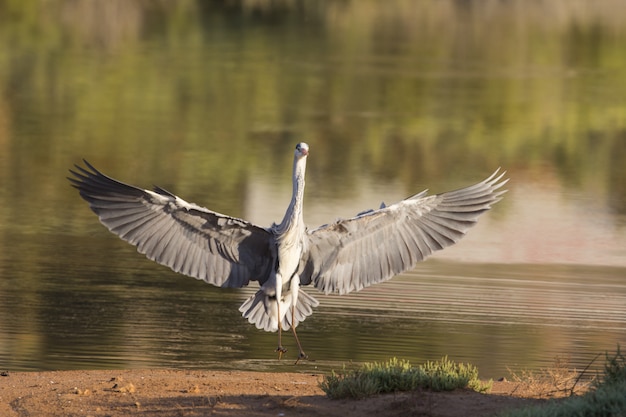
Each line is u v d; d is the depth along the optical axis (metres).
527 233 21.25
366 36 60.69
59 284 15.90
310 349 12.49
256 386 10.09
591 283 16.77
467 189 8.06
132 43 54.91
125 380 10.30
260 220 21.48
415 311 14.52
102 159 29.31
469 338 13.05
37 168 27.77
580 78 48.97
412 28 64.69
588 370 11.40
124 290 15.69
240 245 8.19
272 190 25.47
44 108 37.94
